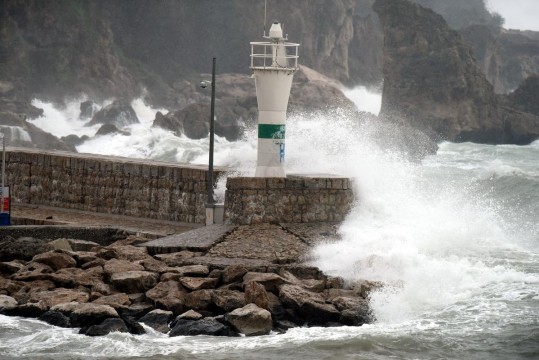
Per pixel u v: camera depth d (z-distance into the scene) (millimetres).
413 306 54219
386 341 49125
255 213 64875
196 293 52656
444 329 51000
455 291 56750
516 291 56469
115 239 68250
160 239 63625
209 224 66938
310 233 63500
